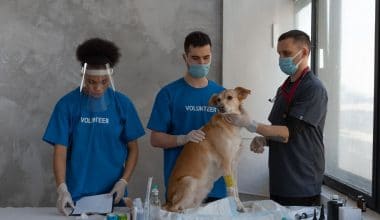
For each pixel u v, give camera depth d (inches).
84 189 88.6
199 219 75.3
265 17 136.9
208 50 91.9
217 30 147.9
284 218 76.7
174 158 95.7
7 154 148.3
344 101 115.1
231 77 140.8
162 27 147.9
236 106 84.2
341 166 117.6
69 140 90.0
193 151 84.6
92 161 89.0
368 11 100.1
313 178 91.7
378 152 92.0
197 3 147.7
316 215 78.5
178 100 95.2
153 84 149.0
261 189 137.3
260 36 137.2
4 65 146.6
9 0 145.6
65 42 146.9
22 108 147.8
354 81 108.6
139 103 149.1
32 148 148.4
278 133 86.7
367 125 101.5
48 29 146.6
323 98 89.9
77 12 146.6
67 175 89.5
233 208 79.5
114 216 75.5
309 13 135.6
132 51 148.2
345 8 113.7
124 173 91.6
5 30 145.9
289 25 137.6
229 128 83.8
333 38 121.8
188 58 92.8
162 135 93.4
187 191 81.1
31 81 147.3
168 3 147.7
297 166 91.2
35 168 148.9
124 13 147.4
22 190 149.3
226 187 86.8
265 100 136.6
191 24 147.9
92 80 85.4
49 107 147.9
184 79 96.5
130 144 94.3
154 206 76.6
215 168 85.7
